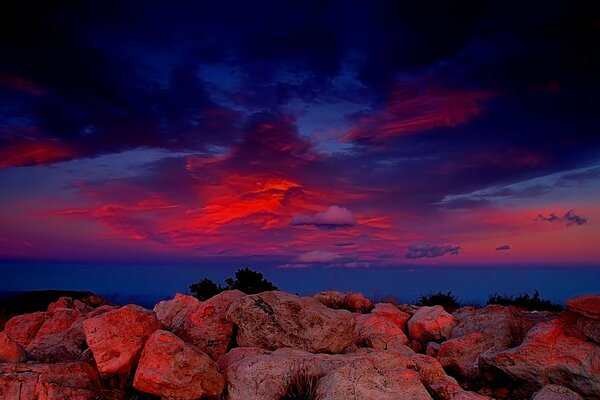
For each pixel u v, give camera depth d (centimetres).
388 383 868
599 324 1036
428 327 1518
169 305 1334
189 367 903
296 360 957
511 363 1093
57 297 2480
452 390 952
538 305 2100
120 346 970
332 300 2020
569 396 909
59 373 906
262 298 1180
